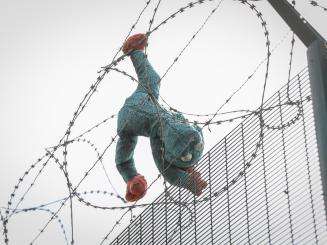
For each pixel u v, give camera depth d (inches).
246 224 583.5
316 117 560.1
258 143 604.4
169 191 714.2
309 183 540.7
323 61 583.8
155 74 881.5
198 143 779.4
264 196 575.5
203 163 684.7
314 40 596.4
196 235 647.1
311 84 578.9
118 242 782.5
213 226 626.8
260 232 564.4
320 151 542.9
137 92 871.7
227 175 644.1
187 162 772.6
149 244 719.7
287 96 606.2
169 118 814.5
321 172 534.0
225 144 658.8
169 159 784.3
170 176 773.3
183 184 708.0
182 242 665.6
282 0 606.9
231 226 602.9
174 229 681.0
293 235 530.9
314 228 517.7
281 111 602.2
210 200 643.5
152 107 836.6
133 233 755.4
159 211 716.7
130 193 884.0
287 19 607.2
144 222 739.4
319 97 566.6
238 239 588.1
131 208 716.0
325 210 517.7
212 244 621.3
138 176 884.0
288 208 545.6
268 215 562.6
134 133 854.5
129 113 848.9
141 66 884.0
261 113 617.0
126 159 892.0
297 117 585.0
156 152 806.5
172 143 783.7
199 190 673.0
